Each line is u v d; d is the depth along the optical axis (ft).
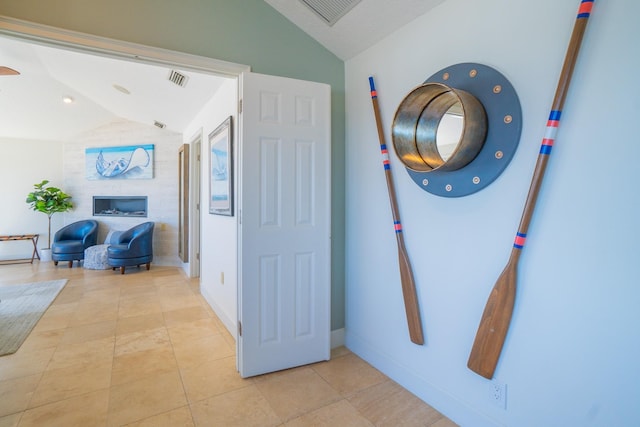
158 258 18.43
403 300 6.63
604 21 3.77
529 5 4.50
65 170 20.21
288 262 7.30
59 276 15.55
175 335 9.12
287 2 7.14
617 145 3.68
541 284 4.37
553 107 4.12
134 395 6.29
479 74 5.09
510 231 4.75
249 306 6.96
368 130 7.57
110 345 8.45
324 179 7.63
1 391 6.37
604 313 3.81
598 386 3.87
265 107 6.99
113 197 19.36
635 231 3.57
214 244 11.15
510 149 4.69
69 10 5.60
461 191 5.34
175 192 18.22
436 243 5.89
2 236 18.88
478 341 5.03
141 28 6.12
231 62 6.98
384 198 7.12
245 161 6.84
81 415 5.69
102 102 16.24
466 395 5.38
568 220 4.10
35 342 8.54
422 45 6.15
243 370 6.93
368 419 5.66
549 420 4.31
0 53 11.35
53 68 12.69
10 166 19.27
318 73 8.00
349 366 7.48
